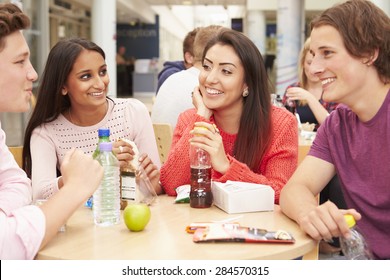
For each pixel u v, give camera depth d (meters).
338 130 1.54
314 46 1.41
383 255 1.47
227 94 1.77
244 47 1.76
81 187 1.23
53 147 1.96
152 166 1.79
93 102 1.90
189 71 3.09
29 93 1.33
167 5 16.84
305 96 3.69
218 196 1.53
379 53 1.36
